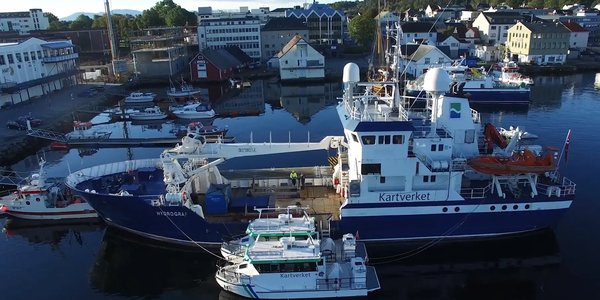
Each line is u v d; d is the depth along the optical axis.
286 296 20.48
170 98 70.38
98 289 21.80
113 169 29.89
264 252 20.16
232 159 39.47
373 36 107.88
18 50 62.72
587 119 51.47
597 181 32.34
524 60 94.75
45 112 57.94
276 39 107.62
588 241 24.64
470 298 20.80
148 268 23.58
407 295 21.12
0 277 22.92
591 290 20.83
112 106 66.31
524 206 23.70
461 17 150.00
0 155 41.62
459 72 60.94
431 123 24.33
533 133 46.28
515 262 23.17
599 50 107.25
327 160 38.59
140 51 87.56
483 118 53.66
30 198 28.45
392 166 22.89
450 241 24.78
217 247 24.62
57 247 26.00
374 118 23.02
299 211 24.23
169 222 24.12
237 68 94.50
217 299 20.94
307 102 67.38
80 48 108.44
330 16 121.06
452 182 23.14
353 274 20.38
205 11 149.00
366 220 23.59
